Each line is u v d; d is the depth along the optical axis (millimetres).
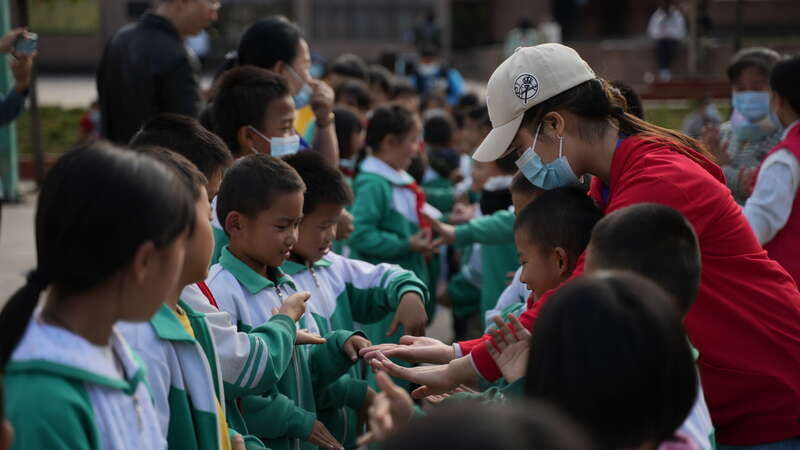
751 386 2520
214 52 27797
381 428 1524
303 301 2736
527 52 2670
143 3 28125
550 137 2645
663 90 15117
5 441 1417
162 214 1710
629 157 2566
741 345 2514
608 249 1935
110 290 1701
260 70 3721
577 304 1489
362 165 5043
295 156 3281
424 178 6840
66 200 1669
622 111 2693
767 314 2525
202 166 2801
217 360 2295
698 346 2521
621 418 1455
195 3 5180
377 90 8648
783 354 2531
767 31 26375
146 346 2061
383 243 4750
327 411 3207
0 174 10227
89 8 28250
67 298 1713
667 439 1573
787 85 3828
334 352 3012
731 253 2504
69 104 19609
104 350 1771
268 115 3611
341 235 4230
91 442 1674
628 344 1447
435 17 29328
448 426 1053
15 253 7828
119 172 1692
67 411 1626
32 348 1656
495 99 2695
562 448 1061
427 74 15945
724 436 2590
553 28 24250
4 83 8711
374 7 29172
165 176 1753
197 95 5250
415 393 2574
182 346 2141
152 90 5109
